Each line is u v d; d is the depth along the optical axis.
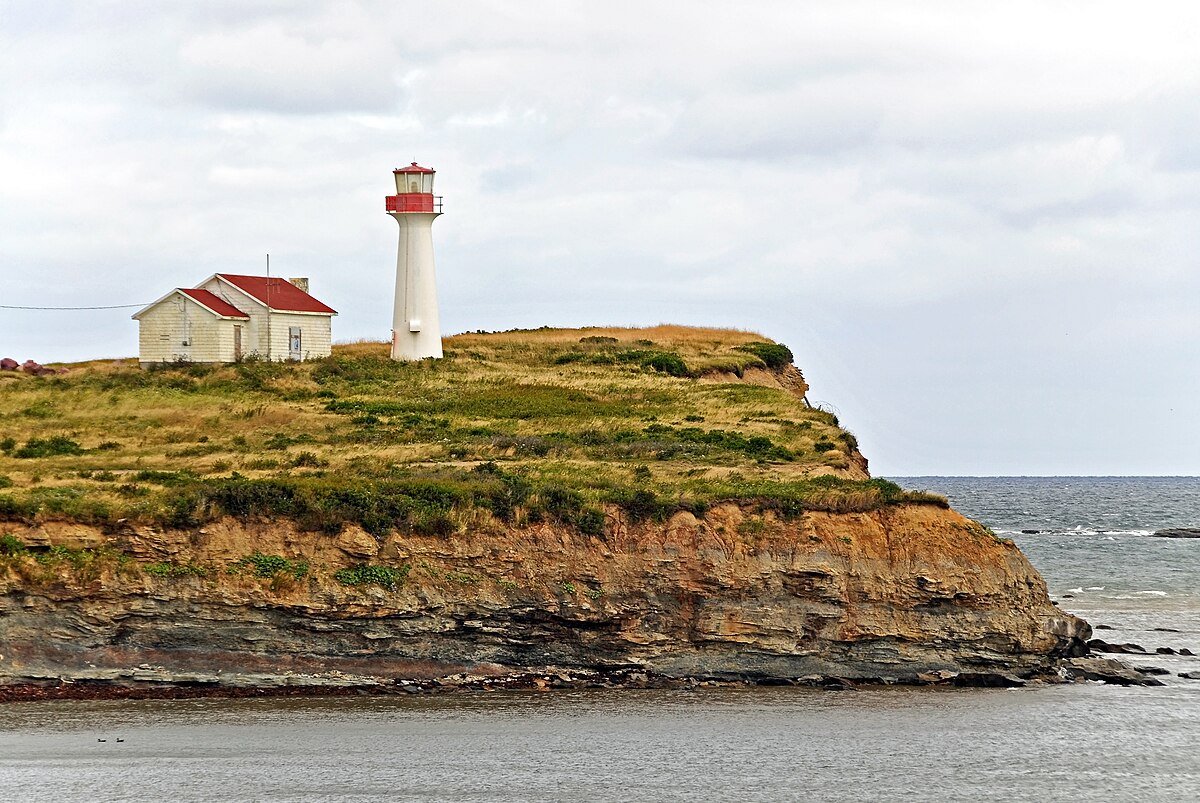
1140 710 92.88
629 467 114.06
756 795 74.50
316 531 94.44
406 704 89.94
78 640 89.31
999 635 100.75
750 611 98.06
